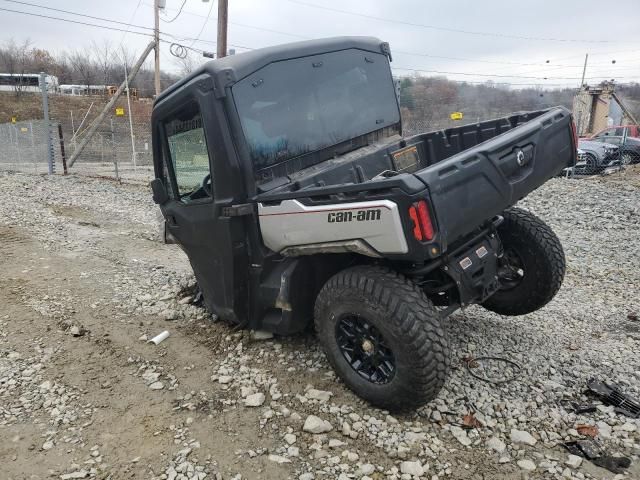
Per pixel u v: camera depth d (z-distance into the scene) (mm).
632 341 4398
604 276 6387
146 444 3203
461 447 3064
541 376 3770
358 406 3449
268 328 4062
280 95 3900
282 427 3279
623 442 3062
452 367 3869
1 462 3100
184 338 4664
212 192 3879
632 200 10047
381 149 4359
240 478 2861
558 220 9320
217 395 3695
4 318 5262
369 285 3211
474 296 3568
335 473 2871
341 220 3172
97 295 5887
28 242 8500
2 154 24500
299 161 3977
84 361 4316
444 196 2953
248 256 3943
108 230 9812
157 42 23016
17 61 64250
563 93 28641
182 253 8016
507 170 3330
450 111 19125
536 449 3031
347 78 4359
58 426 3439
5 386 3957
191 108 3953
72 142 25812
